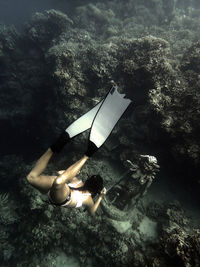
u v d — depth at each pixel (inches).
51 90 538.0
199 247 252.1
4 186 506.3
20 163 541.3
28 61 658.8
